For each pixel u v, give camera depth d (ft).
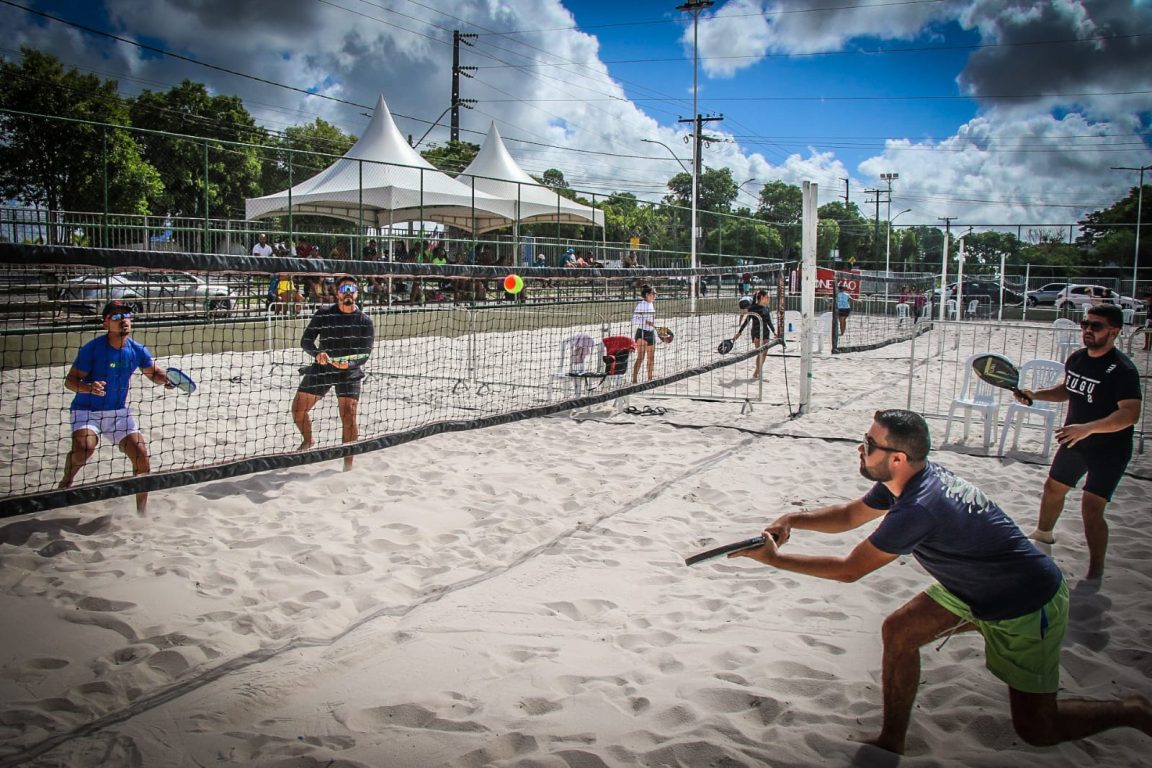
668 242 87.40
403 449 24.00
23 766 8.48
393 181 58.49
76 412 16.74
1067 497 19.44
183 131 100.89
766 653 11.22
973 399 25.95
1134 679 10.64
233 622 12.17
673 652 11.27
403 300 55.21
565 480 20.95
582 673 10.64
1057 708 8.16
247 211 56.13
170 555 14.87
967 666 10.93
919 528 7.83
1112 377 13.69
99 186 62.08
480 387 35.37
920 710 9.81
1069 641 11.84
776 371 45.78
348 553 15.19
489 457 23.44
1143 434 26.22
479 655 11.21
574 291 67.46
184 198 76.13
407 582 14.02
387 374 35.24
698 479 21.03
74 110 80.23
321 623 12.26
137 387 34.19
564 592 13.52
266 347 47.39
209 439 24.49
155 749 8.86
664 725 9.37
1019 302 109.40
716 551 8.18
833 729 9.25
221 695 9.98
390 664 10.94
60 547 15.05
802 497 19.47
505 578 14.14
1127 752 8.88
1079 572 14.52
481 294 57.31
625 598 13.32
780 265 33.76
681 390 38.09
